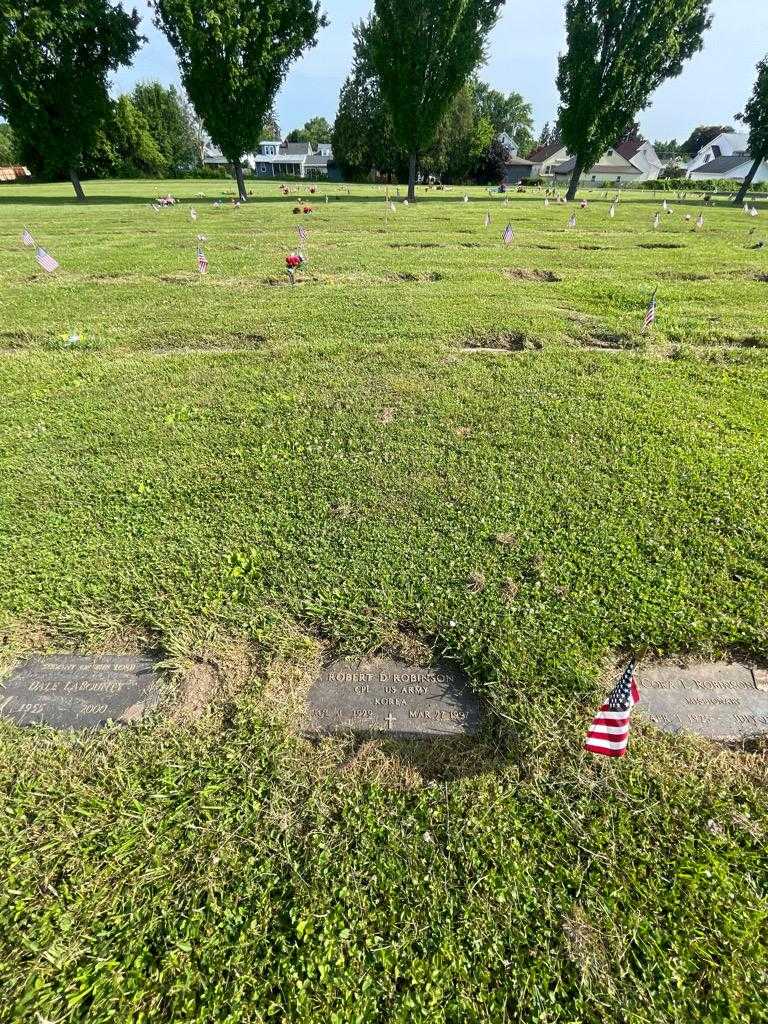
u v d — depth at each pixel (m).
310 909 1.96
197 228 17.14
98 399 5.69
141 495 4.14
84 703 2.73
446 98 26.67
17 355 6.96
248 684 2.78
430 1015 1.72
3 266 11.59
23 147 30.61
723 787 2.34
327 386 5.88
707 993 1.79
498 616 3.07
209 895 2.00
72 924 1.94
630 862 2.09
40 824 2.23
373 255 12.48
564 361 6.48
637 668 2.86
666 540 3.63
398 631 3.04
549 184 59.78
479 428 5.05
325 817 2.25
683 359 6.69
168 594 3.25
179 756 2.47
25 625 3.10
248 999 1.76
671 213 24.00
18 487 4.23
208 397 5.69
